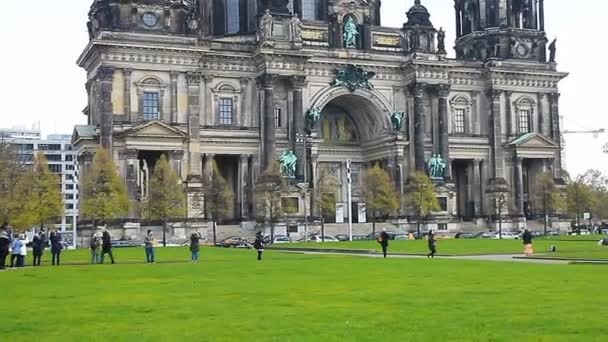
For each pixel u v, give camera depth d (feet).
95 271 163.22
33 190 303.07
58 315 86.22
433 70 431.43
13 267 183.93
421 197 407.23
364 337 69.00
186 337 70.38
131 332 73.61
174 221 364.99
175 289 116.26
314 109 412.36
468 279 127.65
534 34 459.32
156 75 376.68
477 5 466.29
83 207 349.41
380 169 406.21
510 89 451.53
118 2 370.12
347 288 114.32
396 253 236.84
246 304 94.89
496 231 426.51
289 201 388.37
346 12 431.43
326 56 416.87
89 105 401.29
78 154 392.06
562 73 458.50
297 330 73.56
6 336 71.77
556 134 458.09
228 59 399.65
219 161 415.23
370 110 437.17
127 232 354.13
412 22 438.81
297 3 451.12
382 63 428.97
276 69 398.01
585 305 88.63
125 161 365.20
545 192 440.04
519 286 113.09
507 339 66.54
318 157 446.60
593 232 490.49
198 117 383.24
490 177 447.83
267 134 393.91
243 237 376.27
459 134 444.55
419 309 87.56
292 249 284.20
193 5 405.59
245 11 445.37
